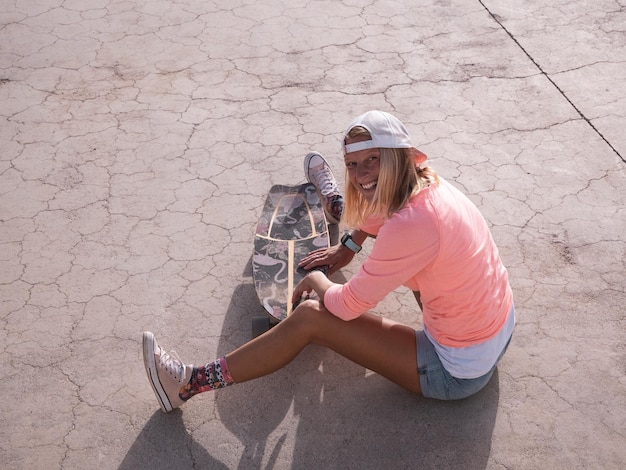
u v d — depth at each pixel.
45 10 6.40
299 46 5.83
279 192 4.07
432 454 2.88
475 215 2.74
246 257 3.92
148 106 5.18
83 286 3.74
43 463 2.88
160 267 3.86
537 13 6.21
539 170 4.46
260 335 3.19
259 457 2.89
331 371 3.26
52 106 5.19
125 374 3.27
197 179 4.49
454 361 2.77
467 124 4.89
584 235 3.96
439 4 6.41
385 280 2.64
